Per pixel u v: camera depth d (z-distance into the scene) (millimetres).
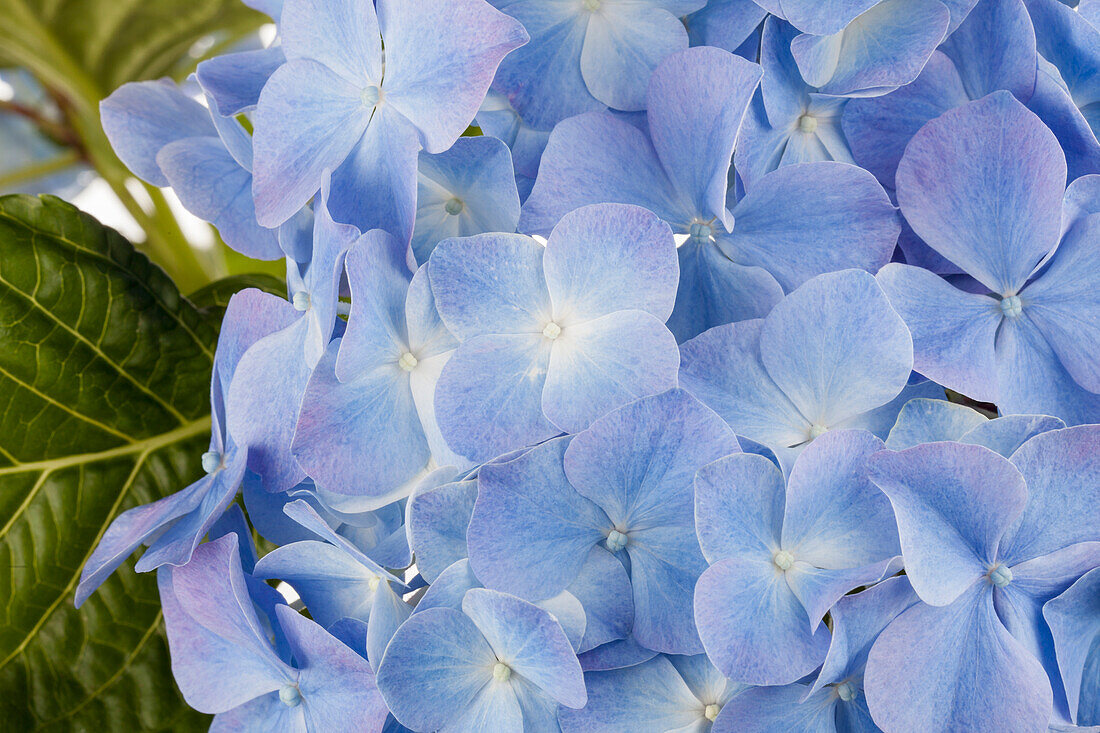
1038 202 325
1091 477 316
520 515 314
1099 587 323
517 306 321
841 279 319
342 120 337
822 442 312
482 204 335
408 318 324
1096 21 347
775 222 333
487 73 319
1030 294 333
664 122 333
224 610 332
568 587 319
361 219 335
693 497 317
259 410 341
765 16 333
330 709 324
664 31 336
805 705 319
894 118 338
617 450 314
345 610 336
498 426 320
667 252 318
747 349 326
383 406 328
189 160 380
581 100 341
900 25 334
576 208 325
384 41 333
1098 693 331
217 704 340
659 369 316
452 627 315
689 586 319
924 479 311
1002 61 334
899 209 335
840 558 318
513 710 320
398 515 337
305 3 336
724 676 311
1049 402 333
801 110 338
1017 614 319
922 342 327
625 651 319
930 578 309
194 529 336
